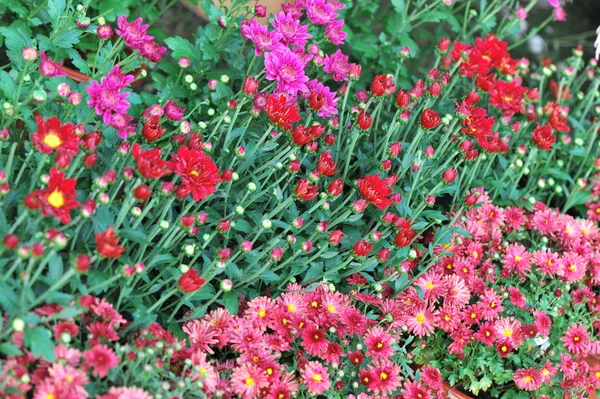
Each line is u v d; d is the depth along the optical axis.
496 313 1.63
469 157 1.65
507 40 2.19
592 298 1.72
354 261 1.62
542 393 1.63
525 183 1.95
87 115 1.54
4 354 1.35
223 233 1.47
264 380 1.45
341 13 1.90
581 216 1.96
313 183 1.62
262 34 1.59
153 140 1.45
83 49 1.81
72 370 1.32
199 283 1.40
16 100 1.46
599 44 1.86
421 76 2.02
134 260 1.46
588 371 1.66
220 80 1.72
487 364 1.61
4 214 1.39
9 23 1.80
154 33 1.88
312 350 1.50
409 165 1.64
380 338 1.54
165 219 1.53
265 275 1.52
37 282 1.37
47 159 1.39
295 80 1.57
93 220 1.37
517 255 1.70
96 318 1.40
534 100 1.83
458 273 1.67
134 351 1.37
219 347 1.48
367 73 1.92
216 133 1.64
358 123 1.58
